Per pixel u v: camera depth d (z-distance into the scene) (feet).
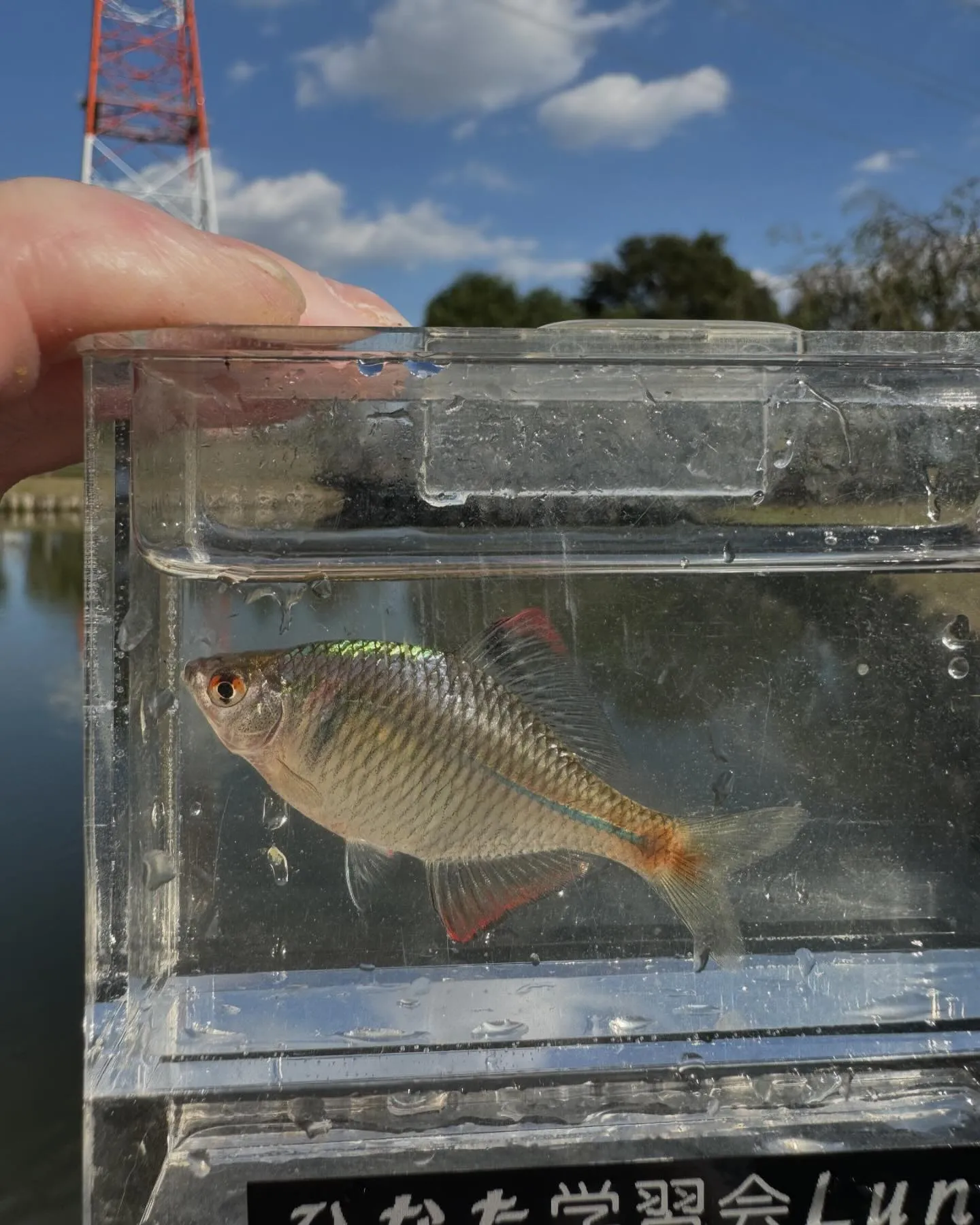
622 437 0.31
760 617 0.30
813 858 0.30
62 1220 0.38
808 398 0.32
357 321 0.37
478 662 0.29
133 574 0.28
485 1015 0.29
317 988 0.29
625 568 0.30
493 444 0.31
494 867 0.29
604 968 0.29
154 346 0.27
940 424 0.32
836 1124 0.27
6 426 0.36
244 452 0.30
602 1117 0.28
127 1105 0.27
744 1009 0.29
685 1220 0.26
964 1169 0.27
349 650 0.28
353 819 0.28
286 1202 0.26
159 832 0.28
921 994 0.30
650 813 0.29
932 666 0.31
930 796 0.31
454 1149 0.27
